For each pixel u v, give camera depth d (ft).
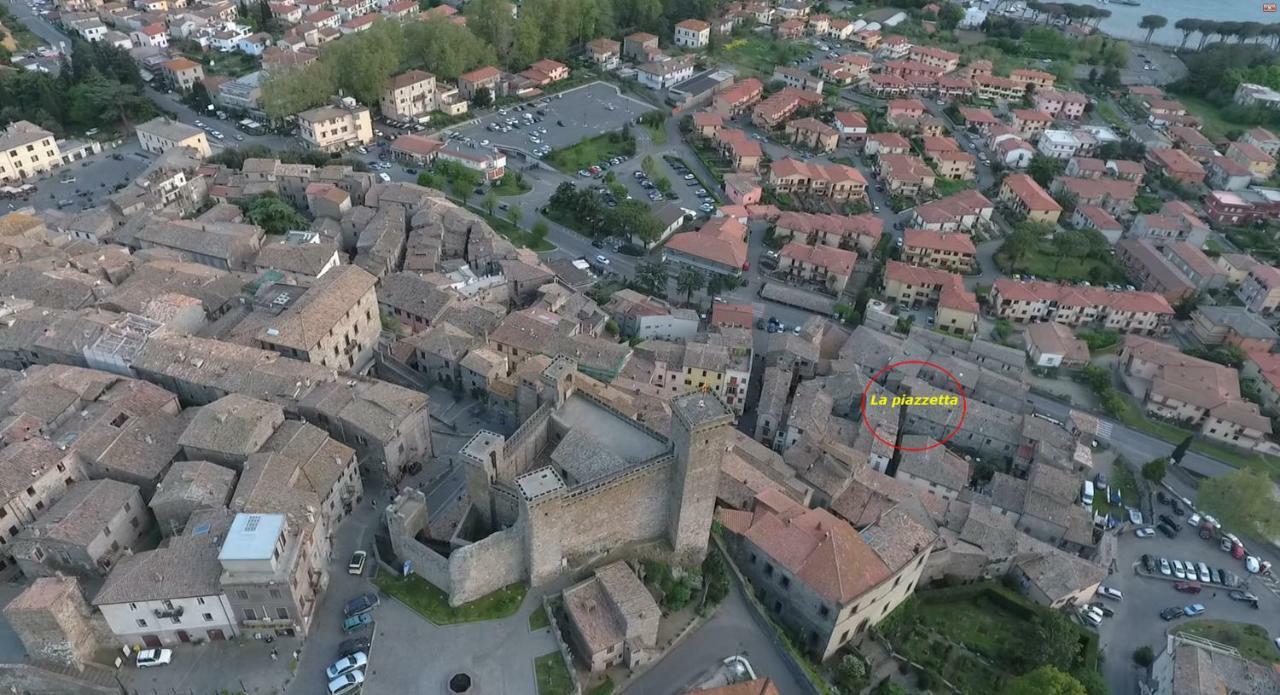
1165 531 501.15
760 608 362.12
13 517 327.47
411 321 560.20
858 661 363.35
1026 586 434.71
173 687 298.76
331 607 331.16
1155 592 457.68
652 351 558.56
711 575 371.35
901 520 405.18
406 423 396.57
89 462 357.82
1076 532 473.26
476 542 320.09
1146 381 648.79
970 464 529.45
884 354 609.01
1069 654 381.40
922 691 372.38
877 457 501.15
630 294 654.94
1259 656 419.54
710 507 356.79
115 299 483.51
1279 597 462.19
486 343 521.65
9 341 427.74
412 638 319.68
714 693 309.22
